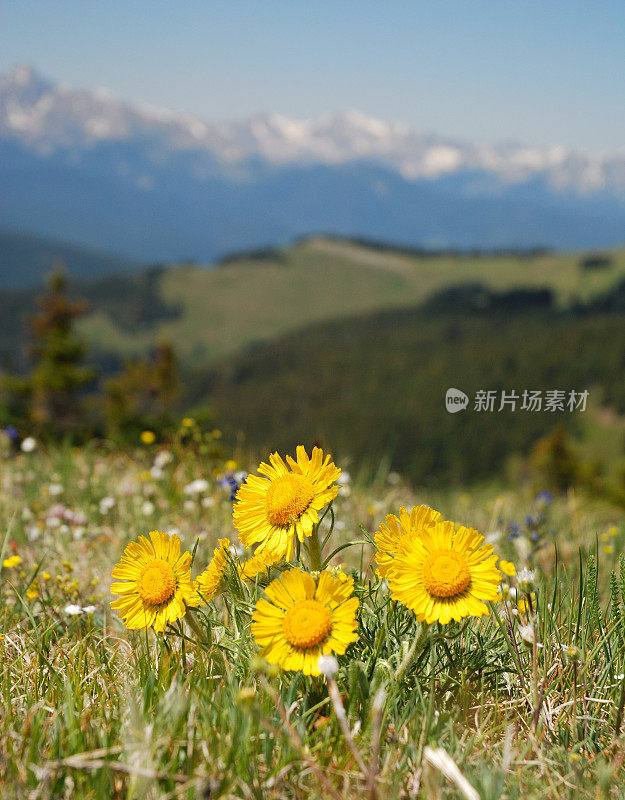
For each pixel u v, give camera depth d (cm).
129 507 542
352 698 199
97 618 311
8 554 407
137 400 4516
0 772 176
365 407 14500
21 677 239
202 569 362
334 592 200
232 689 203
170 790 169
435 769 175
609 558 450
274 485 220
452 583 196
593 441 11019
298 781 180
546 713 217
